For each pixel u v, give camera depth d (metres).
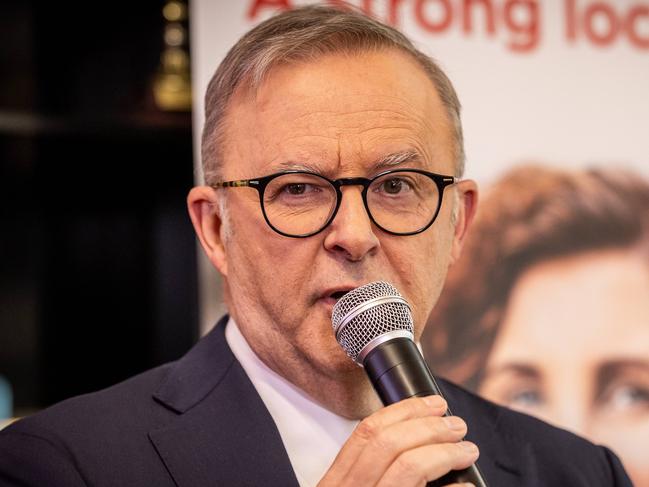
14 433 3.10
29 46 7.20
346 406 3.11
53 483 2.91
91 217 7.53
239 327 3.19
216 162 3.16
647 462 5.34
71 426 3.08
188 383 3.22
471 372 5.26
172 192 7.60
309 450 3.14
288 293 2.92
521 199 5.39
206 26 5.09
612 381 5.36
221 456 3.01
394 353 2.57
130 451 3.00
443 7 5.39
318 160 2.88
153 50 7.23
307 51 3.00
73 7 7.21
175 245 7.59
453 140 3.26
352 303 2.67
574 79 5.53
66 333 7.48
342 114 2.92
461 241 3.44
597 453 3.69
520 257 5.36
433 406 2.49
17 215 7.41
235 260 3.10
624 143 5.54
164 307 7.57
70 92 7.22
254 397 3.16
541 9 5.53
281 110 2.95
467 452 2.46
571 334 5.36
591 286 5.40
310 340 2.91
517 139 5.43
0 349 7.35
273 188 2.93
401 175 2.96
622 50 5.61
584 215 5.44
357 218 2.84
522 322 5.32
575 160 5.48
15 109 7.18
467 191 3.41
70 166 7.42
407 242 2.95
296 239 2.89
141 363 7.54
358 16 3.21
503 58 5.45
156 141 7.18
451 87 3.31
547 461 3.54
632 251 5.46
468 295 5.29
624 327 5.41
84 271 7.51
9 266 7.40
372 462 2.45
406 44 3.19
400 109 2.99
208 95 3.25
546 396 5.30
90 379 7.48
